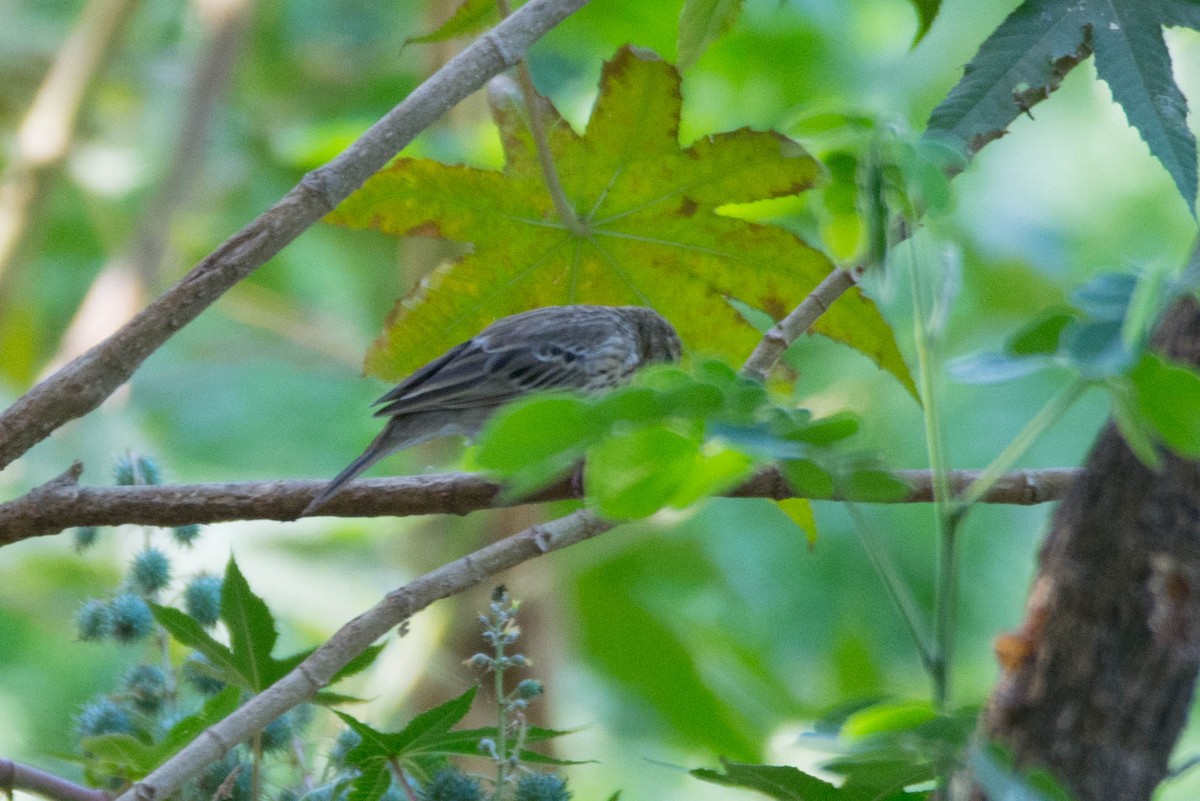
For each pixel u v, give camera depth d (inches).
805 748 198.7
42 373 691.4
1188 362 230.8
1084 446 687.1
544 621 605.6
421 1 814.5
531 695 276.5
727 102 814.5
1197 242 206.4
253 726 268.2
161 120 840.3
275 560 653.9
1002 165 821.2
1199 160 319.3
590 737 691.4
